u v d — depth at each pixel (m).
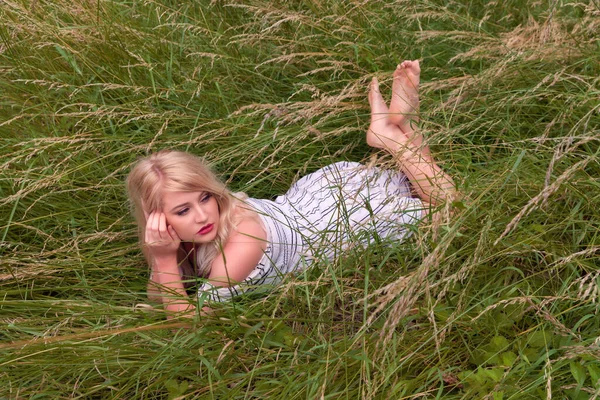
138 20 4.30
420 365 2.34
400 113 3.17
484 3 4.39
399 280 2.16
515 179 2.71
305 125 3.35
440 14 3.93
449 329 2.21
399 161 2.78
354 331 2.54
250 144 3.39
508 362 2.19
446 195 2.53
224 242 2.72
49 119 3.60
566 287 2.33
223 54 3.94
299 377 2.30
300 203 3.06
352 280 2.52
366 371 2.17
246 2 4.21
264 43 4.02
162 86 3.82
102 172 3.38
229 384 2.41
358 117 3.49
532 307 2.24
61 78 3.82
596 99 3.04
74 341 2.38
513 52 3.47
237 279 2.74
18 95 3.76
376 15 3.98
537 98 3.38
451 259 2.49
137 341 2.48
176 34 4.13
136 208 2.78
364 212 2.97
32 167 3.36
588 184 2.64
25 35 3.95
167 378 2.35
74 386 2.32
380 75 3.46
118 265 3.01
